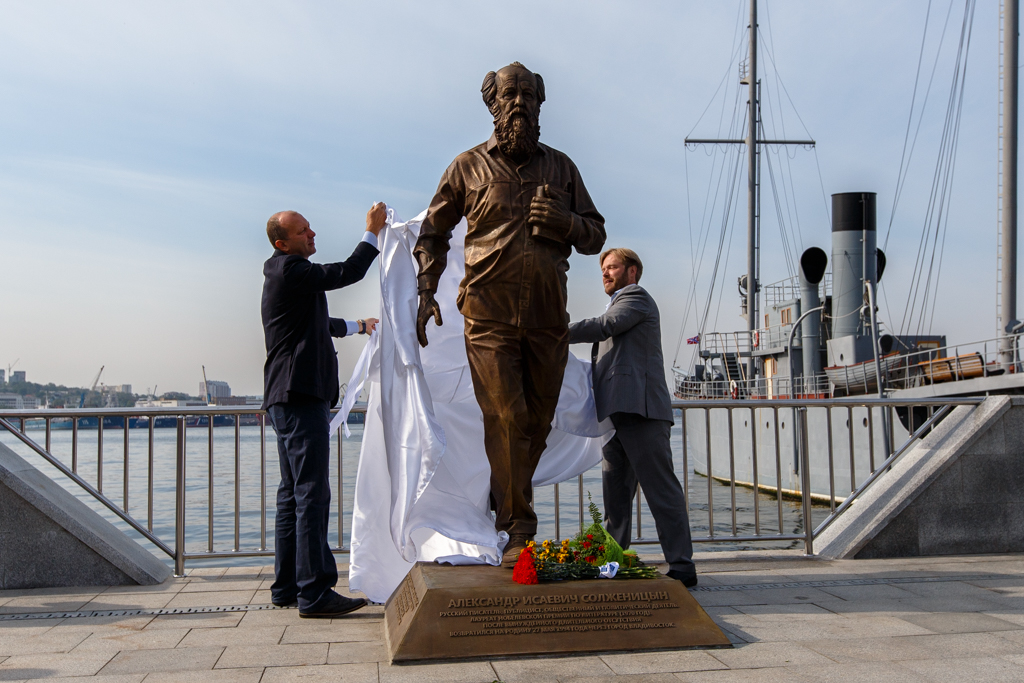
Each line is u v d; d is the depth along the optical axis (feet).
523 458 15.96
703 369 117.19
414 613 13.19
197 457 92.27
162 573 19.89
